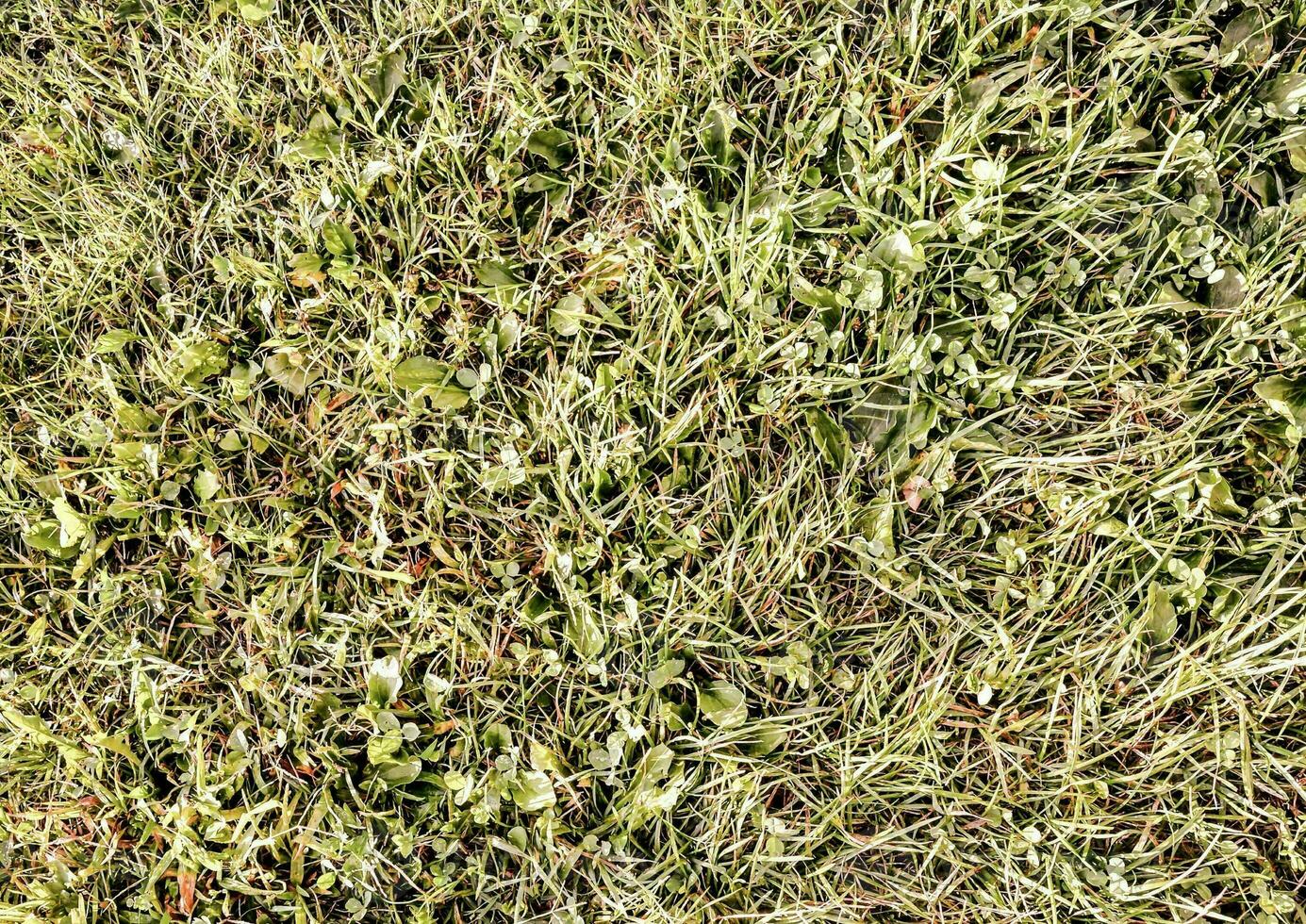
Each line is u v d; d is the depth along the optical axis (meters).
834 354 0.77
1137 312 0.76
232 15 0.83
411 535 0.79
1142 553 0.76
